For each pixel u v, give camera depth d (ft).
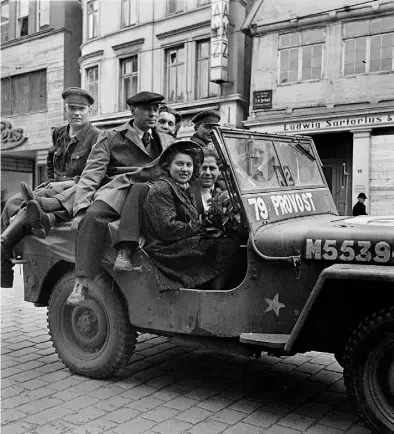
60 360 14.48
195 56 44.34
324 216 12.76
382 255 9.55
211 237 11.68
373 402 9.47
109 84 43.52
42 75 39.04
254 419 10.66
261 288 10.75
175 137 16.39
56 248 13.44
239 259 11.61
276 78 41.86
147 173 12.85
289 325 10.55
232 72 43.78
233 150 11.57
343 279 9.61
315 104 39.99
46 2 39.83
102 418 10.70
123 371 13.58
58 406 11.29
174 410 11.10
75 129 15.33
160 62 44.80
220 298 11.13
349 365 9.68
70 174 15.24
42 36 39.81
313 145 14.40
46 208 13.07
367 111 37.27
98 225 12.04
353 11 38.09
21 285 26.37
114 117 43.29
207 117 16.35
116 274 12.44
